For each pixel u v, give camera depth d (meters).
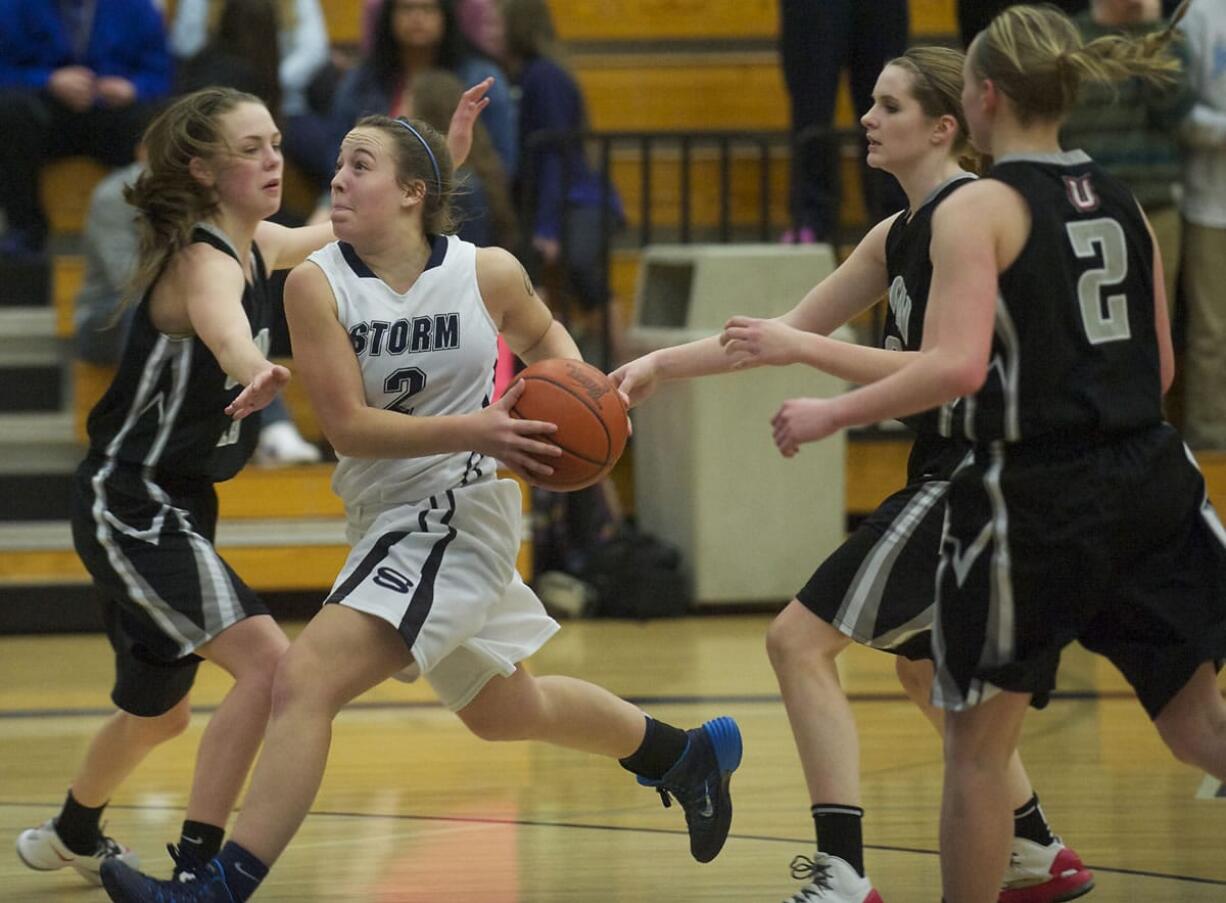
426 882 10.51
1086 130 20.00
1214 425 21.02
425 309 9.21
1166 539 8.28
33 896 10.43
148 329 9.96
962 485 8.15
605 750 10.19
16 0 22.28
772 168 25.50
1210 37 19.91
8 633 20.55
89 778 10.42
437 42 20.67
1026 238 7.96
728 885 10.41
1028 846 9.88
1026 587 7.95
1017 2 21.27
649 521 22.47
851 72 21.72
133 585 9.78
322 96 22.47
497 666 9.43
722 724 10.47
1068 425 7.97
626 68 25.59
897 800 12.50
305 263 9.21
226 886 8.60
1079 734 14.73
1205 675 8.34
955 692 8.02
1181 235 20.86
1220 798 12.47
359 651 8.88
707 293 20.59
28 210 22.47
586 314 22.58
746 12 26.11
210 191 9.97
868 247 9.78
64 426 21.48
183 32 23.66
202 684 17.48
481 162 19.91
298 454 20.91
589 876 10.64
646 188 22.16
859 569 9.19
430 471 9.26
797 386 20.86
